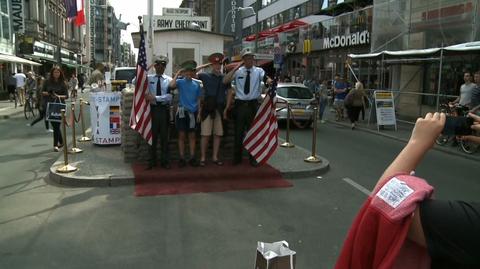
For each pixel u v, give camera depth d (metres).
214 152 8.39
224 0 69.25
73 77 29.02
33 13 39.69
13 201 6.48
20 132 13.28
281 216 5.96
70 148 10.25
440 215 1.26
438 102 14.00
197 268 4.38
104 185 7.28
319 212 6.15
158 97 7.70
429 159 10.30
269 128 8.25
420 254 1.36
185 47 15.76
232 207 6.32
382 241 1.34
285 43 34.91
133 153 8.48
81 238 5.11
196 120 8.15
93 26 93.75
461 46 13.08
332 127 16.34
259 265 2.48
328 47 27.95
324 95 17.88
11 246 4.87
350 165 9.27
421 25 17.72
